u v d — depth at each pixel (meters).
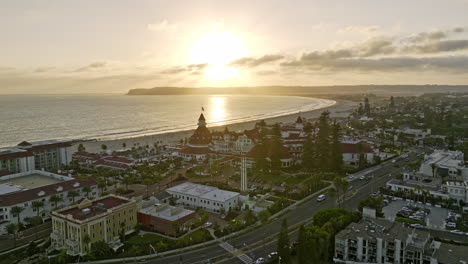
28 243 141.50
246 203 180.38
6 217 155.50
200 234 145.75
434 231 142.12
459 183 187.75
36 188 174.12
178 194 191.12
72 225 131.38
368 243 118.56
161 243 132.88
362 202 158.75
